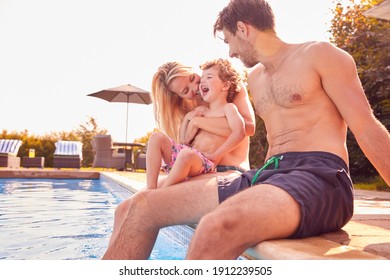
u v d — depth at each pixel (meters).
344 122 1.93
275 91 1.97
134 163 14.91
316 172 1.74
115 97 15.42
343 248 1.51
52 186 8.70
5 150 13.55
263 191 1.58
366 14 6.74
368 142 1.71
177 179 2.15
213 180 2.01
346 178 1.80
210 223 1.45
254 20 1.99
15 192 7.18
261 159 10.80
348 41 9.40
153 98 2.92
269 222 1.53
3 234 3.44
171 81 2.77
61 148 13.79
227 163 2.56
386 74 7.95
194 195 1.94
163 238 3.45
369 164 8.70
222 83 2.62
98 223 4.05
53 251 2.84
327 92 1.83
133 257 1.92
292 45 1.99
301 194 1.61
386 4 6.22
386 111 8.08
